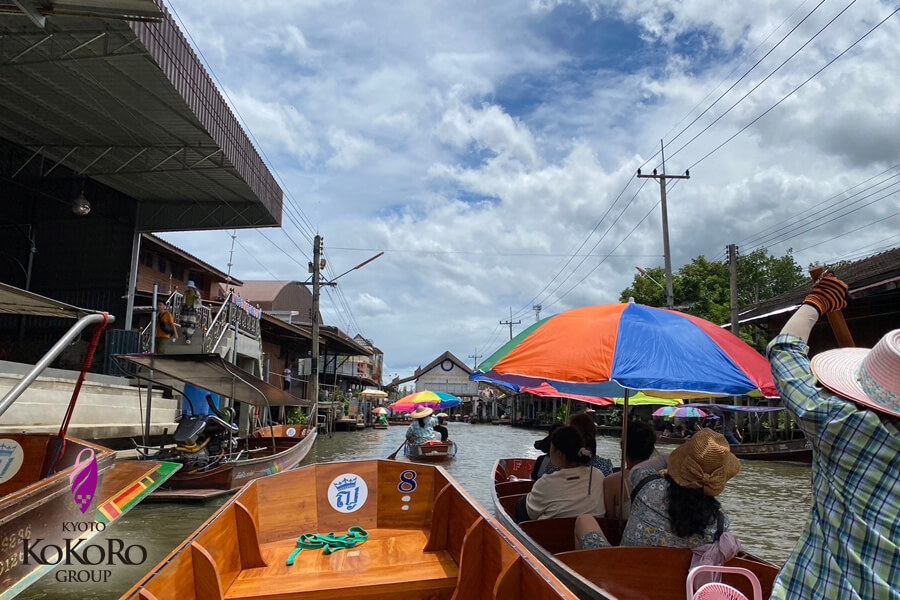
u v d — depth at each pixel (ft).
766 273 117.60
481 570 10.35
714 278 106.73
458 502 12.50
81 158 46.19
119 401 38.91
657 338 11.43
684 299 101.76
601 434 100.83
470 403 230.68
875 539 4.88
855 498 5.11
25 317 50.01
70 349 48.57
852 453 5.18
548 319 13.29
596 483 15.17
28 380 12.17
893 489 4.95
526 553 8.71
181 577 8.51
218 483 30.55
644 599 11.03
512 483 22.85
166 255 72.69
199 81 38.86
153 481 17.26
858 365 5.79
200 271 80.48
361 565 11.89
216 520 10.49
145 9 18.56
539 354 11.76
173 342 46.06
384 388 236.84
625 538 11.93
